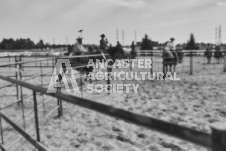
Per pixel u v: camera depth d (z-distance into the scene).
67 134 4.63
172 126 1.08
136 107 6.44
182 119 5.27
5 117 3.25
